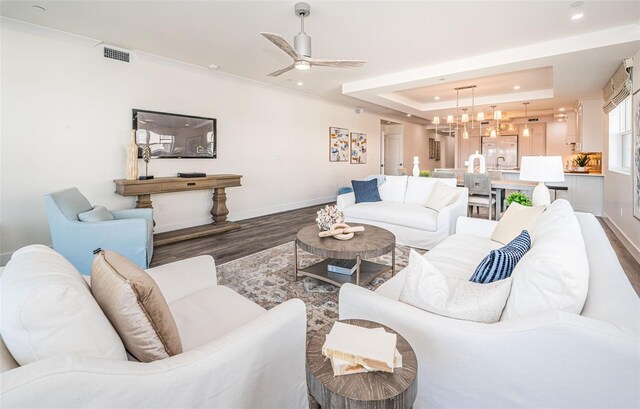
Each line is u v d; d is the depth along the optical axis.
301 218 5.86
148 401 0.76
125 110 4.12
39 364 0.64
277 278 2.93
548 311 0.95
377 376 0.89
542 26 3.41
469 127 10.70
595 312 0.96
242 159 5.68
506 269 1.29
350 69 4.95
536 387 0.93
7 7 2.97
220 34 3.62
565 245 1.14
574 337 0.86
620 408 0.82
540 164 2.76
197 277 1.75
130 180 3.87
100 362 0.71
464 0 2.88
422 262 1.23
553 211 1.85
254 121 5.85
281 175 6.50
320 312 2.29
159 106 4.46
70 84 3.66
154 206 4.50
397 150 10.45
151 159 4.40
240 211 5.74
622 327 0.84
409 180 4.61
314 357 0.98
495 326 1.00
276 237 4.48
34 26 3.32
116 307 0.90
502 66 4.25
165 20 3.26
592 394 0.85
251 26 3.41
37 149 3.46
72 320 0.75
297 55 2.94
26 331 0.70
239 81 5.51
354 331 1.01
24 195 3.40
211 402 0.89
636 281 2.93
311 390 0.92
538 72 5.20
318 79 5.54
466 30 3.51
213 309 1.44
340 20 3.27
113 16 3.17
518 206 2.54
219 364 0.90
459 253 2.25
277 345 1.10
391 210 4.04
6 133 3.27
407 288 1.24
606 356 0.83
